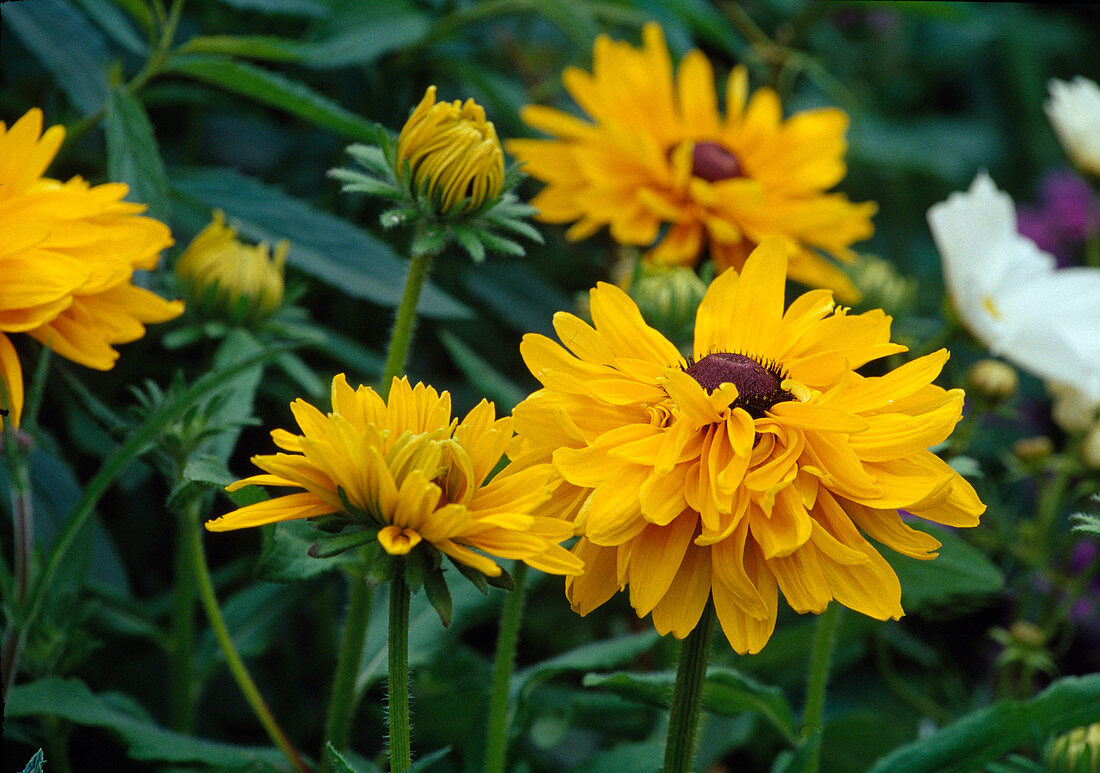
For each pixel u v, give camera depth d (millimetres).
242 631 982
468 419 807
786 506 814
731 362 833
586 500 820
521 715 923
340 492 797
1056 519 1052
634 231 1080
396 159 866
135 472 972
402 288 996
